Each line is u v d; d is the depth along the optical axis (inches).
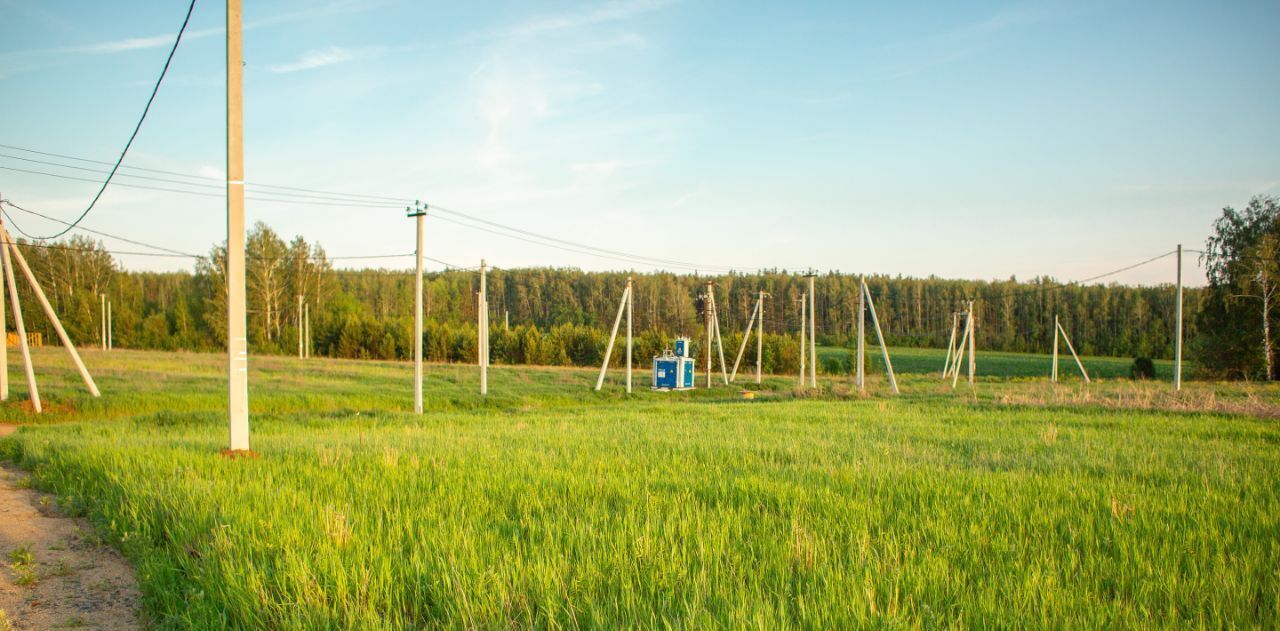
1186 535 247.9
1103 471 401.7
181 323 3041.3
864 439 561.6
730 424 716.7
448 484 324.5
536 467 382.3
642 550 214.8
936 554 223.6
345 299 3324.3
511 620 172.7
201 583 198.7
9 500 334.6
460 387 1482.5
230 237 422.0
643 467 386.0
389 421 806.5
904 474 367.2
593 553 217.2
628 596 182.2
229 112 419.2
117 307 3021.7
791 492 313.3
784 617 167.0
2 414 852.0
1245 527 261.9
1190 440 558.3
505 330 2881.4
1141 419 757.3
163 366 1619.1
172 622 182.2
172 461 374.6
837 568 204.8
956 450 498.0
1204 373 2240.4
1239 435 612.4
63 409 922.1
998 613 174.1
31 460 431.5
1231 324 2158.0
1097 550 233.8
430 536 231.8
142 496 288.7
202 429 674.8
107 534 263.4
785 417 817.5
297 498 284.0
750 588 190.7
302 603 178.9
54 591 212.1
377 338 2773.1
